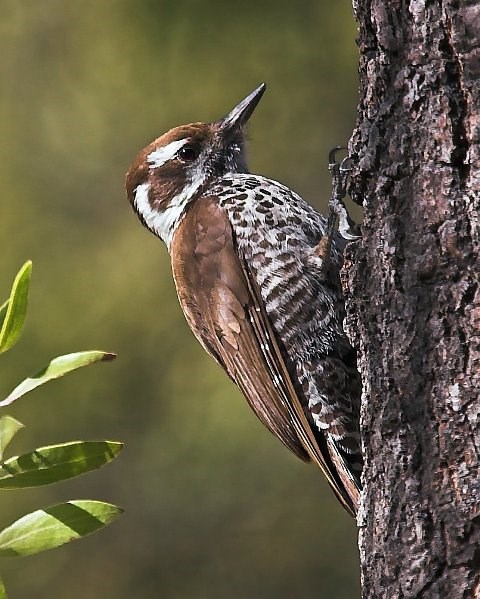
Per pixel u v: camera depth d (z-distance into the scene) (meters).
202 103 14.76
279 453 14.47
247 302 8.03
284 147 14.68
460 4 5.48
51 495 14.31
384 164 5.80
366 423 5.89
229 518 14.35
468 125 5.54
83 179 15.33
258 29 14.37
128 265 14.95
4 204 15.17
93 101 15.33
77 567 14.34
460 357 5.52
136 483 14.44
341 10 14.28
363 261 5.89
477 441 5.46
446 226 5.57
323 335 7.84
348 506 7.81
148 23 14.61
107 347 14.60
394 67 5.78
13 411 14.25
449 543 5.49
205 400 14.55
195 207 8.48
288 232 7.96
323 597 14.09
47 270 14.91
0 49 15.59
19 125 15.48
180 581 14.20
